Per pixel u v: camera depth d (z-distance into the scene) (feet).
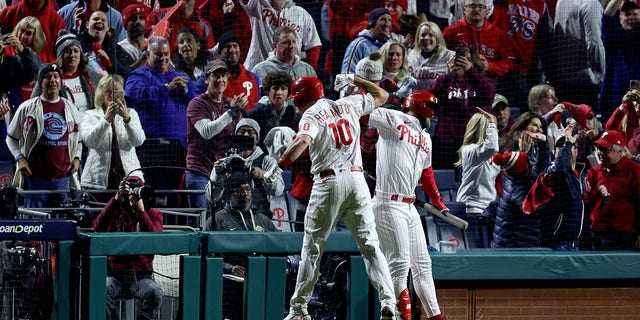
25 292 81.41
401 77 121.29
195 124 114.32
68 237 75.77
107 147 110.42
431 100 75.20
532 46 127.54
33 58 113.80
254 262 77.00
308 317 70.08
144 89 114.52
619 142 118.01
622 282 84.12
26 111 108.37
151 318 83.92
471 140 119.44
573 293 83.25
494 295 81.82
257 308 76.89
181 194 111.45
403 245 71.82
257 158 114.21
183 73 117.70
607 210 118.42
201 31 120.67
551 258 81.00
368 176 110.22
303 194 113.50
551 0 127.44
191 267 76.43
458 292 81.20
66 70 113.39
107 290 81.61
